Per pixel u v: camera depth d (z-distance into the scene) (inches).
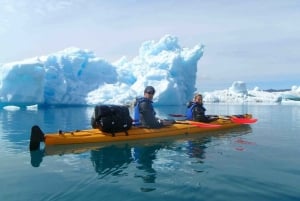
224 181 169.9
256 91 2062.0
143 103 313.9
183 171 191.5
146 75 1100.5
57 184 167.8
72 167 205.5
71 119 532.4
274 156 234.1
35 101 919.7
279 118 601.6
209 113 788.6
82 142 280.1
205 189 157.3
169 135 323.6
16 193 154.3
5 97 893.2
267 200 142.7
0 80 890.7
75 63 1070.4
